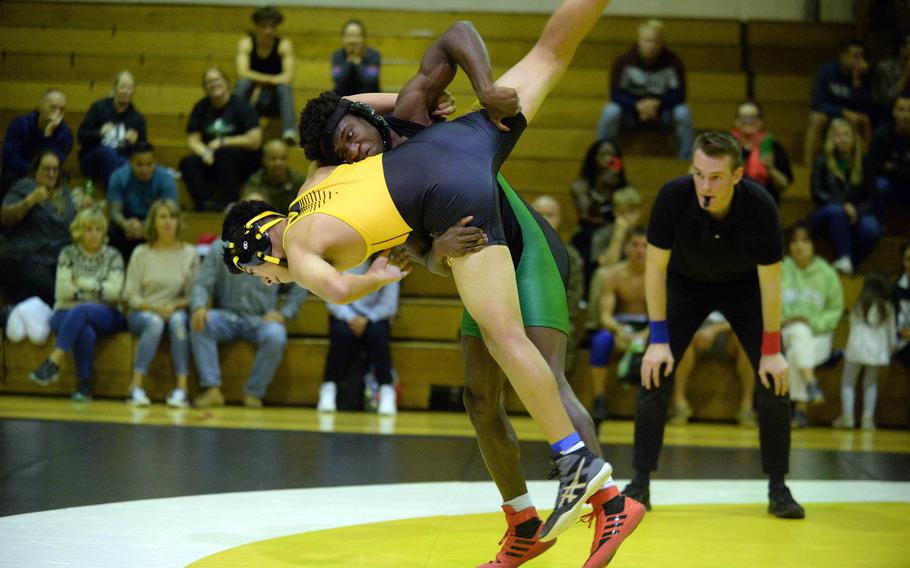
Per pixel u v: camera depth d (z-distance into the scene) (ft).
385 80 46.32
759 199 18.66
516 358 13.61
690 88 47.11
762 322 19.84
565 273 15.55
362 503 20.04
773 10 50.62
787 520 19.22
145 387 36.01
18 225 37.24
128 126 41.14
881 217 40.27
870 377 35.22
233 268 15.06
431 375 36.58
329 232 13.64
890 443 31.35
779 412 19.51
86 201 37.81
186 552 15.61
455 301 38.24
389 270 13.92
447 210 13.76
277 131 43.91
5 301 37.06
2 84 46.03
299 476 22.71
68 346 35.04
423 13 49.24
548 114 45.62
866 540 17.47
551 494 21.43
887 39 48.42
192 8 49.60
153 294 35.81
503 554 15.43
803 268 35.86
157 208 35.86
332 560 15.46
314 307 37.70
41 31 48.55
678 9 50.60
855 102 43.29
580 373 35.63
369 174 14.05
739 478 24.23
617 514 14.24
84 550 15.56
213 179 41.50
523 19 48.75
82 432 27.37
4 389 36.50
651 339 20.12
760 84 47.19
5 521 17.43
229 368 36.14
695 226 18.95
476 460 25.58
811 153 43.37
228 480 21.97
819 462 26.73
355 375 35.53
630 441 30.27
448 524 18.33
